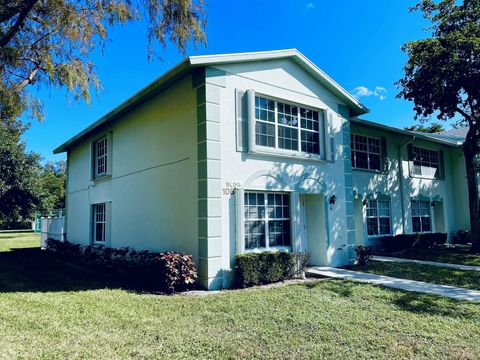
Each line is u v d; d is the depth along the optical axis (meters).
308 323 5.21
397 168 16.11
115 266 10.61
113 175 12.62
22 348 4.20
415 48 13.92
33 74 8.20
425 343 4.47
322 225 10.54
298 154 9.86
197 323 5.24
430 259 12.45
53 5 7.26
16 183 26.03
